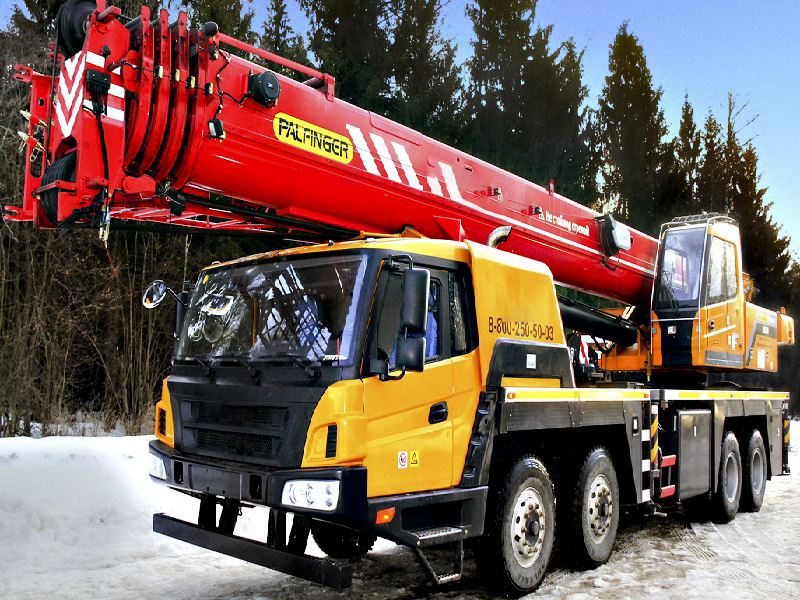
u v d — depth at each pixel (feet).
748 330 32.68
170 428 17.57
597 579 19.76
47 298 51.75
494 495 17.95
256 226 21.24
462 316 17.49
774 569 21.20
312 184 18.92
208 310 17.80
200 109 16.78
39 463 24.34
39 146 17.38
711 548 24.17
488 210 23.67
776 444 35.42
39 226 17.26
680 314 29.63
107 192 15.75
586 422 20.31
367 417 14.58
